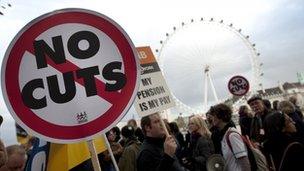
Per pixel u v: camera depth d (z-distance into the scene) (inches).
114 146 316.5
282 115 220.2
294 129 219.5
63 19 113.2
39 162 140.6
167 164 152.6
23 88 108.7
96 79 111.3
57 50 111.7
